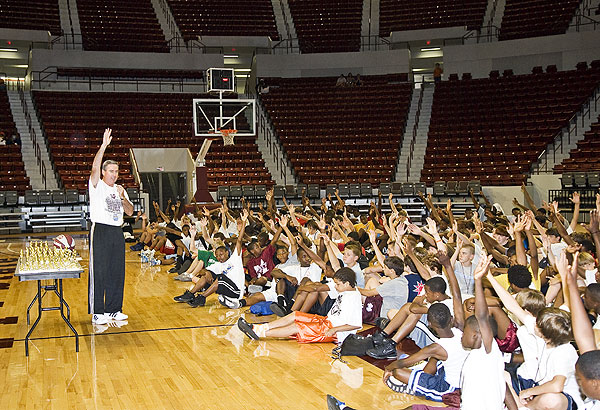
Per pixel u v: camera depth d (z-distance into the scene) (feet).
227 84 58.08
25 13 85.66
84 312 24.20
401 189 64.08
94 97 79.10
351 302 18.62
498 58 86.33
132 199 61.52
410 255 18.76
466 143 71.61
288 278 22.82
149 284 31.09
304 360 17.06
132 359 17.34
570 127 70.90
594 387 8.89
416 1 96.58
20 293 28.55
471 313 14.99
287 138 75.46
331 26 96.32
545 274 17.99
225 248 24.70
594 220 17.79
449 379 13.62
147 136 73.05
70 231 60.80
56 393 14.52
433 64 95.66
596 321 13.74
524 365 13.34
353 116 78.89
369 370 16.08
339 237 30.27
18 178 63.41
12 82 91.25
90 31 88.22
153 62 87.15
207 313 23.63
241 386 14.85
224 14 96.58
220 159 71.51
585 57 82.12
